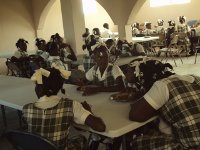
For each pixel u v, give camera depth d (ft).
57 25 37.37
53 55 14.51
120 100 7.10
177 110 5.48
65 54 17.04
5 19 32.94
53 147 4.89
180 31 29.27
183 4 37.01
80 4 21.31
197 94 5.64
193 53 29.40
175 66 24.80
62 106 5.59
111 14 25.95
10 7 33.14
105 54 8.20
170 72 6.18
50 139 5.23
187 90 5.58
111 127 5.57
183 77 5.83
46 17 34.65
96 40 13.70
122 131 5.50
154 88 5.67
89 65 10.70
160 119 6.08
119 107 6.73
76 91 8.56
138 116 5.70
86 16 41.75
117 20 25.62
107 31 28.68
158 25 36.73
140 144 5.98
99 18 42.96
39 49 19.61
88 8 41.93
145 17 40.47
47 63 14.82
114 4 25.49
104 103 7.14
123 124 5.67
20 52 18.40
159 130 6.17
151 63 6.31
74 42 21.25
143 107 5.66
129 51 15.20
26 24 34.27
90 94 8.03
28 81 11.07
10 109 15.80
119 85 8.12
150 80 6.17
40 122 5.52
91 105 7.04
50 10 35.94
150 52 29.19
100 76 8.30
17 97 8.51
